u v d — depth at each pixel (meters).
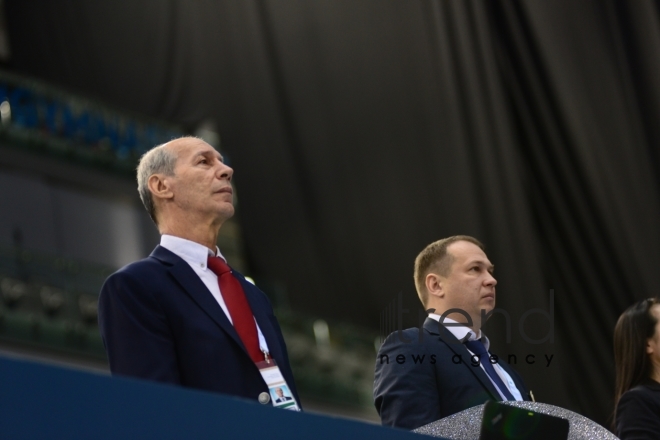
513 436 2.84
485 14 11.66
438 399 3.97
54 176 17.50
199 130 16.19
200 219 3.97
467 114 11.91
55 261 16.81
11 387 1.90
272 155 15.43
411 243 13.52
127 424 2.03
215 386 3.43
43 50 17.98
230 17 16.00
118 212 18.27
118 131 17.30
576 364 10.39
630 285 10.12
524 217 11.03
